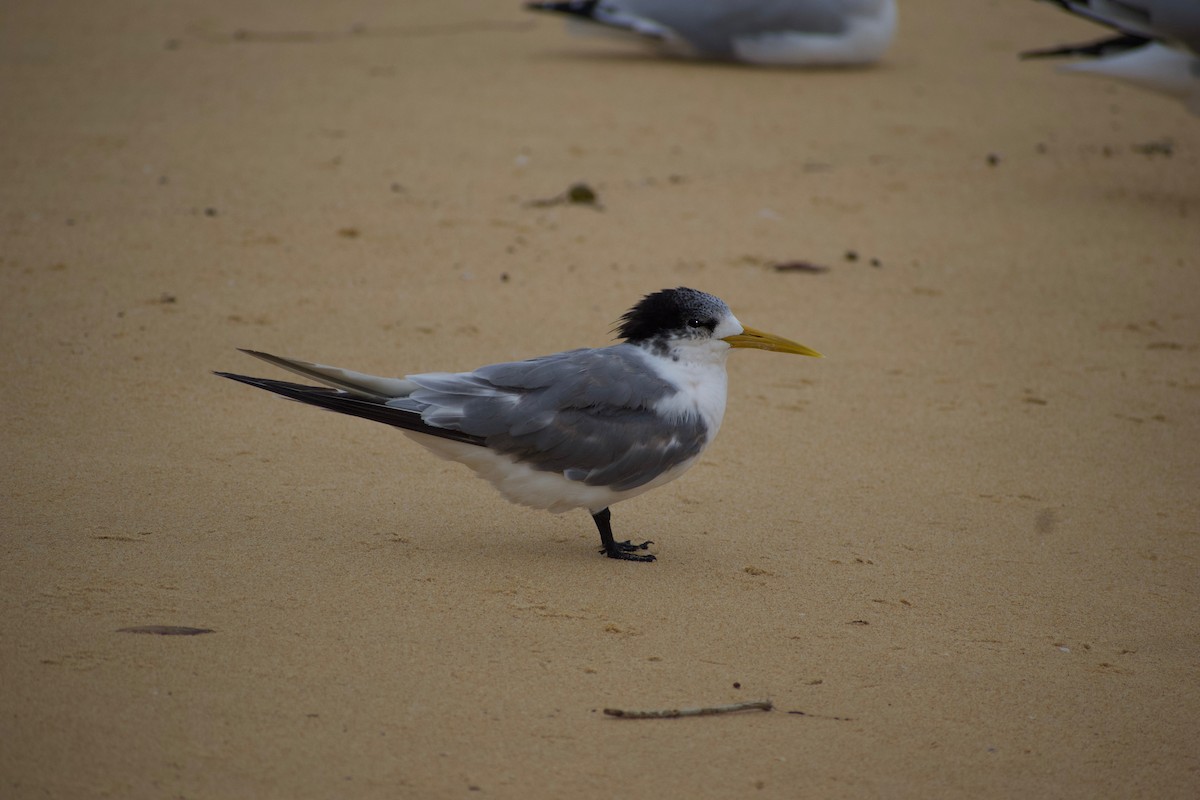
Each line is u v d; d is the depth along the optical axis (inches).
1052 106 1114.1
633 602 346.0
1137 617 360.5
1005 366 583.8
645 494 436.5
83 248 663.1
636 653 315.9
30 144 868.6
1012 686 314.5
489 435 358.3
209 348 542.0
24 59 1147.9
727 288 663.1
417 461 447.2
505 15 1471.5
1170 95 834.8
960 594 367.6
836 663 319.6
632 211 783.1
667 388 372.2
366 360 540.4
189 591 329.4
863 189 852.6
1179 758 285.9
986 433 507.8
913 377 565.3
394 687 289.0
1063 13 1550.2
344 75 1128.8
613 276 671.1
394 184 813.9
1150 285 698.2
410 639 312.7
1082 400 548.4
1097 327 637.9
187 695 278.2
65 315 566.9
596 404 363.9
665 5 1203.9
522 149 908.6
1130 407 542.9
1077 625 352.8
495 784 255.3
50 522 368.5
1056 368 584.4
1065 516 433.7
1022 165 928.3
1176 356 604.4
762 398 534.9
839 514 425.1
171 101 1012.5
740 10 1192.8
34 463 413.4
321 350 548.4
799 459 472.4
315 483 418.6
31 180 785.6
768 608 348.8
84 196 757.3
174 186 788.6
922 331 622.5
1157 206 840.9
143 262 648.4
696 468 460.8
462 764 261.3
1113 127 1053.2
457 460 370.6
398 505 407.5
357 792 248.8
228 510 388.8
